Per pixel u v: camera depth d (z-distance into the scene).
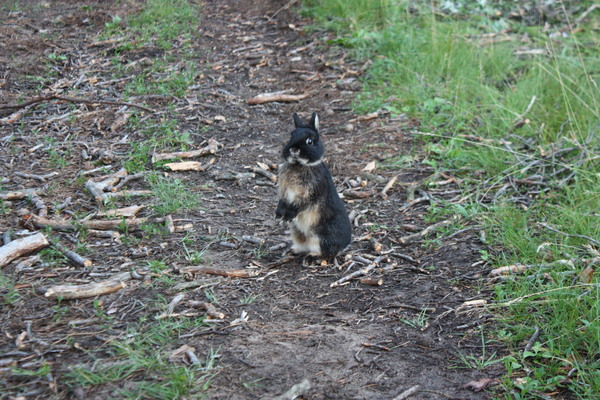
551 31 12.44
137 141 8.25
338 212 5.80
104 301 4.99
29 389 3.93
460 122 8.95
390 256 6.07
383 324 4.97
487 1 13.55
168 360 4.32
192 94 9.89
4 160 7.52
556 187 7.29
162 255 5.79
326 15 12.80
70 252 5.59
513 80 10.48
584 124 8.65
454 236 6.42
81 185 7.01
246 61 11.33
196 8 13.70
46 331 4.55
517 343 4.76
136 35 11.91
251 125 9.11
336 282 5.55
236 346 4.54
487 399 4.17
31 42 11.18
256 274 5.61
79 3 13.25
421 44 11.20
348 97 10.04
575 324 4.86
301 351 4.55
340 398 4.11
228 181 7.49
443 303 5.28
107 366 4.16
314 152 5.51
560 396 4.22
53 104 9.13
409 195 7.31
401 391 4.21
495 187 7.46
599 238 6.10
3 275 5.23
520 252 5.99
